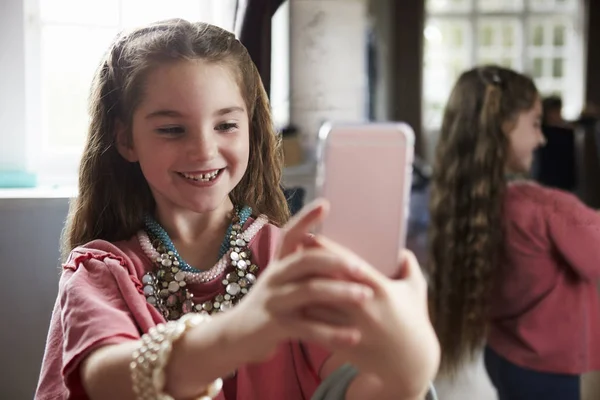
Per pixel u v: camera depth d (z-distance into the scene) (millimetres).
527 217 1128
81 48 1201
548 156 1280
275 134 650
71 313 498
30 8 1159
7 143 1146
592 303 1140
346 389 466
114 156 612
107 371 418
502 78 1172
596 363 1141
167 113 519
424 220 1255
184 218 586
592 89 1430
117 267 542
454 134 1194
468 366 1241
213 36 547
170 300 558
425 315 363
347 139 349
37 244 994
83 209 630
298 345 546
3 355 1006
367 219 351
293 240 338
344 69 1292
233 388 534
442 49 1424
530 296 1140
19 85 1143
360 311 326
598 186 1286
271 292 328
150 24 572
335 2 1259
